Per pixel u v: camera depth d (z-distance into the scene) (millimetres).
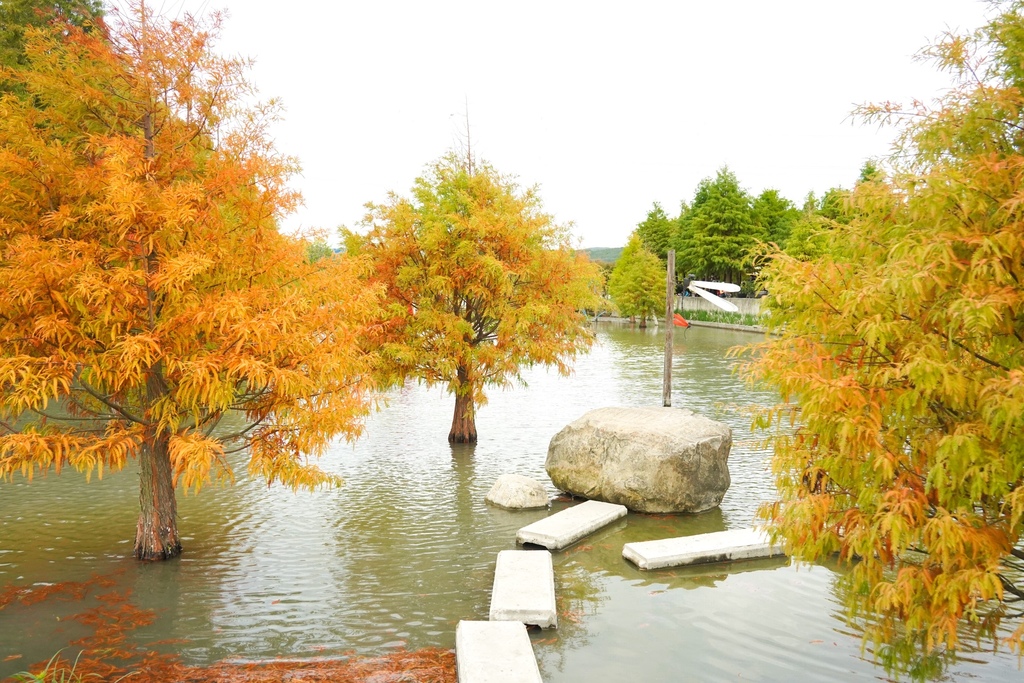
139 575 10781
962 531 4840
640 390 32438
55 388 8586
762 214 75125
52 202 10188
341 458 19453
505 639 8195
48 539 12414
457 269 18938
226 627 8992
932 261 5020
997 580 4793
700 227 75812
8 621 9102
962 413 5422
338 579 10711
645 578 10781
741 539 11922
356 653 8305
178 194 9461
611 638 8766
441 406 29984
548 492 15898
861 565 5711
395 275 19406
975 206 5109
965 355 5309
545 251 20125
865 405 5238
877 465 5020
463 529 13242
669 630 8984
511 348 19562
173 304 9703
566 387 33969
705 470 14289
